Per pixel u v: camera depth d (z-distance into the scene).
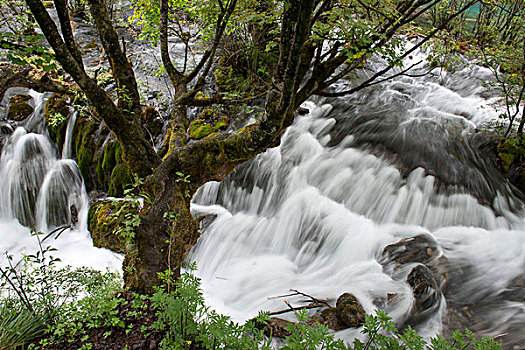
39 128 7.36
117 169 6.57
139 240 3.34
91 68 8.84
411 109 7.45
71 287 3.68
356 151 6.54
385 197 5.81
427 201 5.64
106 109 3.53
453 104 7.52
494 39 8.23
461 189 5.71
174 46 10.01
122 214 4.91
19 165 7.04
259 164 6.75
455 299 4.38
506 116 6.46
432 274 4.44
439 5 6.96
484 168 6.09
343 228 5.61
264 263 5.61
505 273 4.71
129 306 3.13
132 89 3.87
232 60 7.75
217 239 6.08
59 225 6.94
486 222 5.49
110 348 2.78
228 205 6.71
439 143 6.41
